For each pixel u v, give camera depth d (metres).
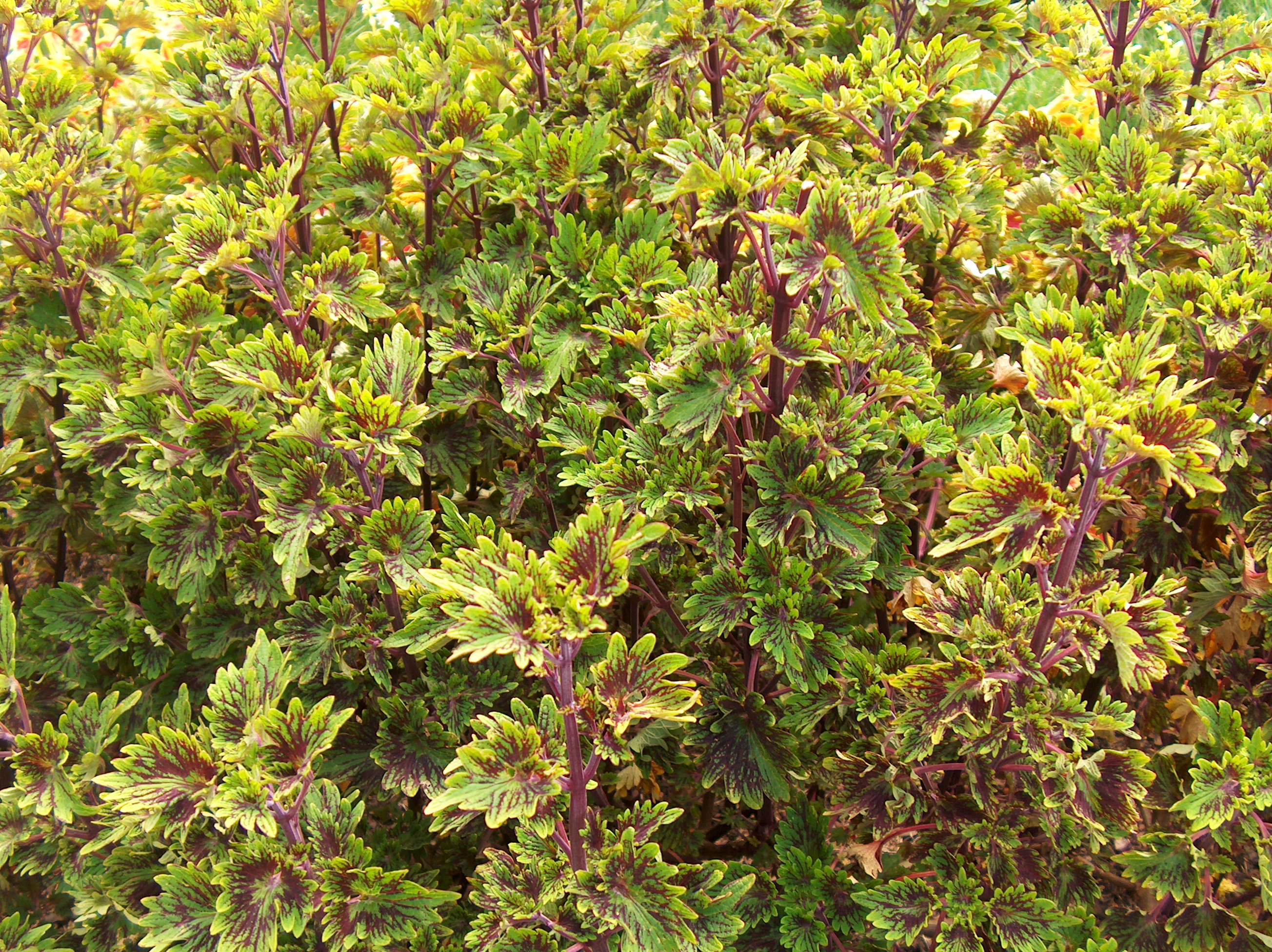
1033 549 0.79
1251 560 0.98
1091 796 0.82
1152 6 1.07
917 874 0.85
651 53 0.98
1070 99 1.26
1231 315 0.92
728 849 1.05
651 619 1.02
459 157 0.98
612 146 1.04
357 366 0.92
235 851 0.76
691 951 0.74
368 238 1.15
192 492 0.91
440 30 1.00
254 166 1.05
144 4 1.18
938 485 0.99
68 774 0.85
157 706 0.96
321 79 1.00
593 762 0.72
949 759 0.89
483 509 1.02
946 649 0.81
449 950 0.81
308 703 0.90
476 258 1.04
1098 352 0.91
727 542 0.87
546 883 0.73
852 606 0.98
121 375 0.95
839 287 0.76
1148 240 0.99
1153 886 0.88
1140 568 0.99
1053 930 0.82
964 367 1.02
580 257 0.97
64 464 1.07
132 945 0.92
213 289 1.04
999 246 1.11
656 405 0.83
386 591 0.85
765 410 0.84
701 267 0.93
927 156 1.04
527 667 0.89
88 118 1.19
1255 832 0.86
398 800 0.94
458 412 0.99
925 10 1.05
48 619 0.99
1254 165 1.02
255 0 1.00
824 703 0.88
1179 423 0.76
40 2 1.08
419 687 0.88
